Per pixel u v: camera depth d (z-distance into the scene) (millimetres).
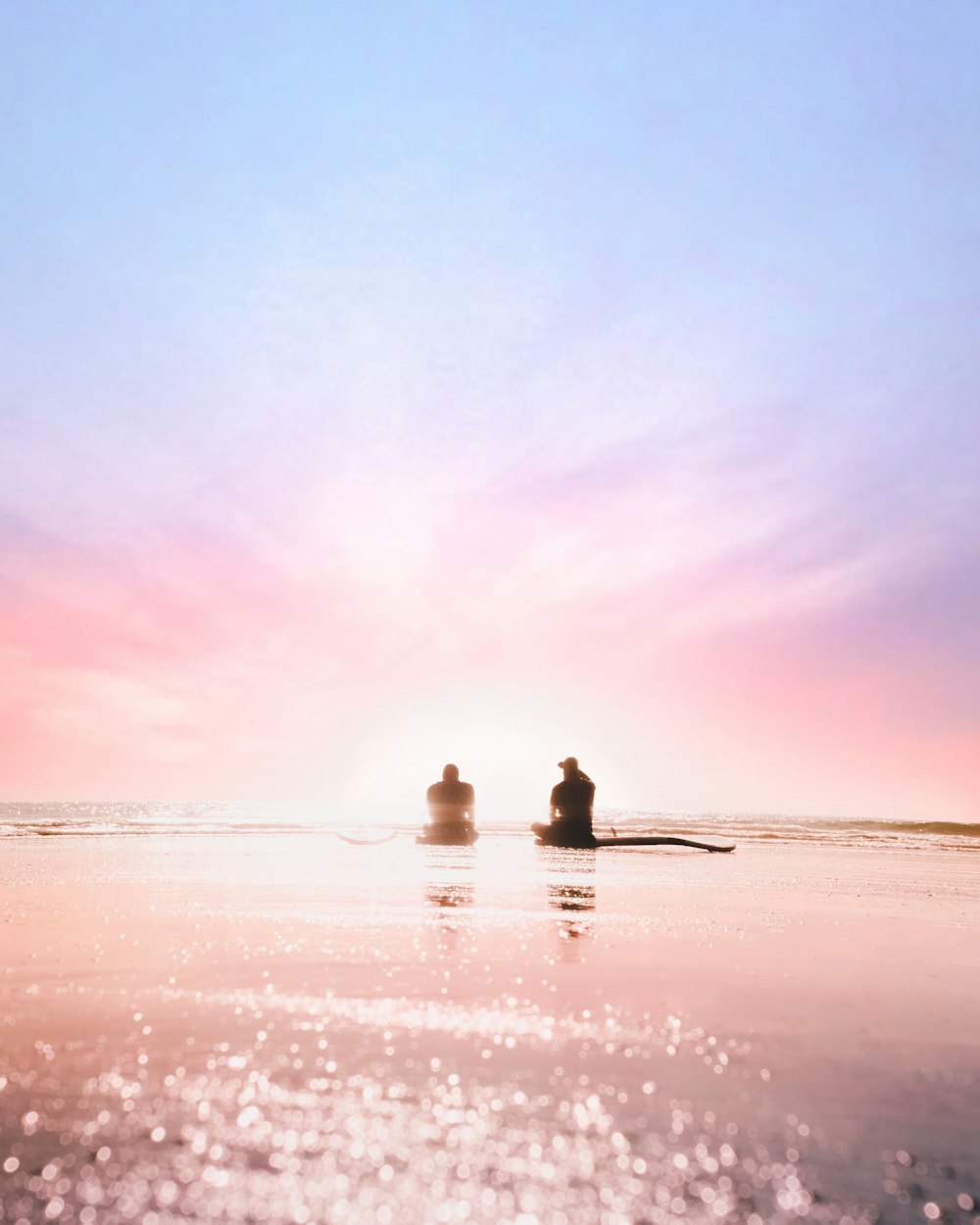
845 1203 1786
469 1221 1658
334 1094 2344
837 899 8117
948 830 34156
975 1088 2594
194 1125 2094
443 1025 3133
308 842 16844
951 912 7191
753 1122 2236
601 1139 2088
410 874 9648
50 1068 2520
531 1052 2832
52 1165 1844
